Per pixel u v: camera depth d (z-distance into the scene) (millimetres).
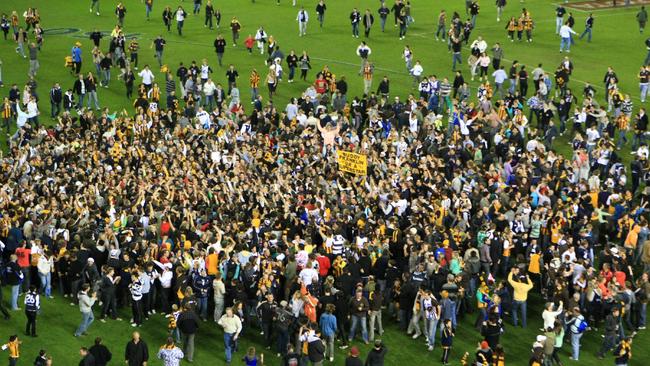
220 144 61344
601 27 95750
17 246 45250
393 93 76562
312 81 79750
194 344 42000
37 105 71000
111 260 43719
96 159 57781
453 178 55281
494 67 78375
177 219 47844
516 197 50719
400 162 56812
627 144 66312
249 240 46250
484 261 46375
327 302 41531
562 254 45625
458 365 41375
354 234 48188
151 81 73312
